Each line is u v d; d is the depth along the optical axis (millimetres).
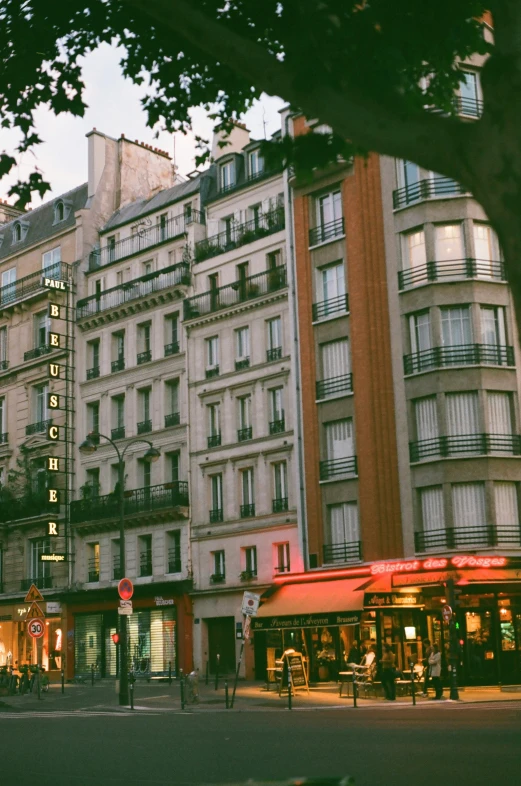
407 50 10273
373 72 7547
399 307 37656
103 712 28031
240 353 44531
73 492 51344
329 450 39688
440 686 28453
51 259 56062
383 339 38062
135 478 48438
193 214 48125
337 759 13539
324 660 37719
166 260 49406
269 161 9758
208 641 43781
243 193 46250
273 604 38250
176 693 35906
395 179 38375
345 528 38594
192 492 45281
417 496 36281
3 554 54750
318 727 19219
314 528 39406
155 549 46562
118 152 56812
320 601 36438
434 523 35844
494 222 6590
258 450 42531
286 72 7711
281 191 44406
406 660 35562
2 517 53750
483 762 12648
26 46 12633
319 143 9555
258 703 29734
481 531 35125
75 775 12531
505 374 36344
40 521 51656
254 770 12648
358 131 7277
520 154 6480
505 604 35344
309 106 7605
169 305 48000
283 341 42281
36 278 56250
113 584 48250
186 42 12609
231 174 47750
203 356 45969
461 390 35906
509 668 34906
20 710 30703
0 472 56531
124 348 50250
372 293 38625
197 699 30688
